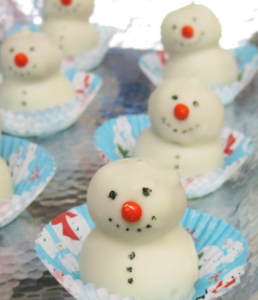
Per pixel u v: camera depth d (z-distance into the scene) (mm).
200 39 347
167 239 236
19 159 301
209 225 260
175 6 454
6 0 452
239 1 456
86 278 239
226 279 237
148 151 296
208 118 286
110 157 304
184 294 238
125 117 325
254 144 324
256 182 300
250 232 272
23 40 329
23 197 276
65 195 294
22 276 255
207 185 290
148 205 227
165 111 286
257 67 370
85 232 259
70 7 386
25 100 329
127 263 233
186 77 297
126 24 435
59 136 335
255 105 358
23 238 272
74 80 368
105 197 229
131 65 400
